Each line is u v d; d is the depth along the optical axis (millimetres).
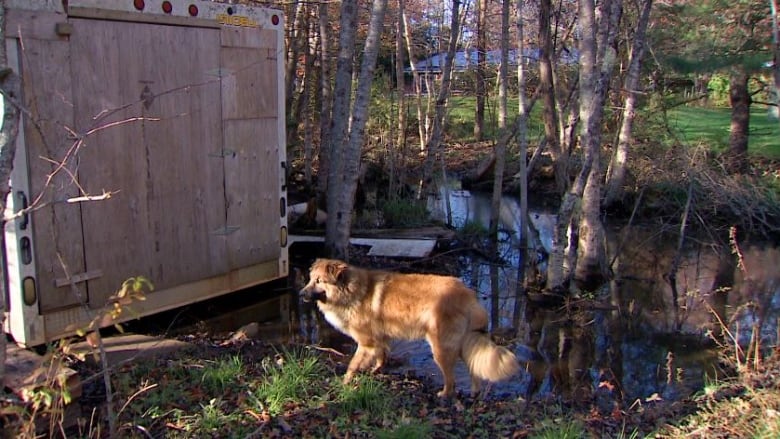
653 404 5832
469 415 5312
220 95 7969
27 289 6277
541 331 8297
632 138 16688
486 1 18438
